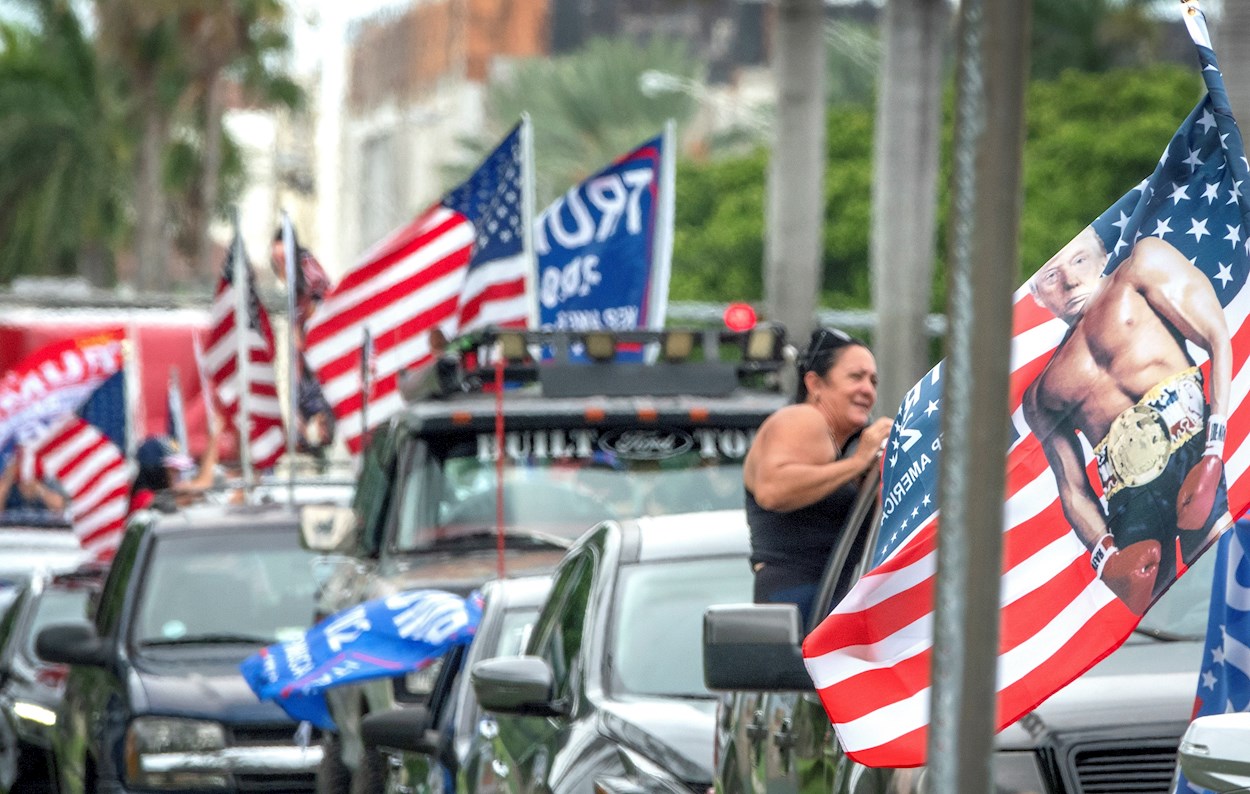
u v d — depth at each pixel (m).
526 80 176.25
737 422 28.89
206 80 147.75
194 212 159.50
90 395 49.34
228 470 61.03
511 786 18.95
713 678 14.07
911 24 65.38
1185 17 12.73
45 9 157.50
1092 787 13.07
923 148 65.62
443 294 35.94
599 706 18.00
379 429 30.45
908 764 12.61
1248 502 12.58
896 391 65.56
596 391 29.20
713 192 149.88
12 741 33.19
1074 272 12.69
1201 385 12.62
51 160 158.75
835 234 137.50
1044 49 154.00
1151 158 125.12
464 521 28.36
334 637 23.14
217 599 31.89
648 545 19.50
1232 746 10.11
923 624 12.77
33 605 36.75
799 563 16.95
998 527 7.84
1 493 51.47
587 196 35.69
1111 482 12.57
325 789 26.27
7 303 68.38
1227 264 12.66
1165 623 15.11
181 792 29.75
